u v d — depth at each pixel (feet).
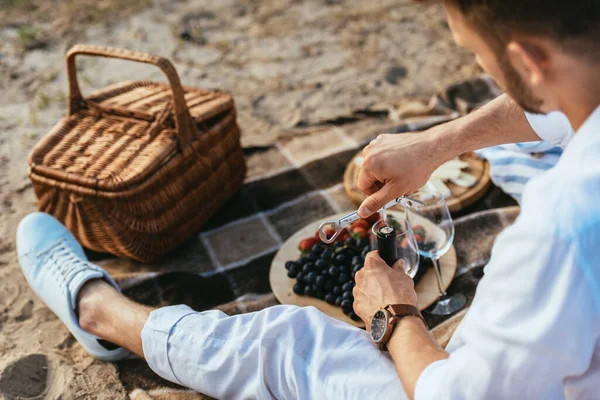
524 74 3.41
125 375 6.31
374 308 4.95
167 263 7.86
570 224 3.19
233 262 7.79
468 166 8.43
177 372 5.56
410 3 14.93
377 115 10.61
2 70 12.76
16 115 11.39
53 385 6.29
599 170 3.18
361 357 4.80
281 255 7.25
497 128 5.66
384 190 5.47
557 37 3.12
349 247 6.70
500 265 3.48
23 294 7.54
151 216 7.43
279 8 15.07
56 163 7.38
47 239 7.16
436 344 4.45
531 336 3.36
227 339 5.31
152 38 13.82
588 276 3.19
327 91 11.73
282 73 12.43
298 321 5.08
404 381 4.24
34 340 6.86
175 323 5.56
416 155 5.51
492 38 3.35
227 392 5.39
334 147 9.75
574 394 3.82
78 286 6.40
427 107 10.34
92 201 7.20
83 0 15.61
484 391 3.65
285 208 8.64
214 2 15.46
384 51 13.00
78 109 8.13
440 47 13.01
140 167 7.15
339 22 14.28
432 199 6.09
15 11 15.06
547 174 3.39
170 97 8.17
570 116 3.50
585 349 3.37
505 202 8.13
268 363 5.08
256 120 10.98
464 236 7.59
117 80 12.34
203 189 8.12
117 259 7.98
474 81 10.57
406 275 5.12
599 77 3.23
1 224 8.75
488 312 3.59
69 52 7.61
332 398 4.75
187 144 7.61
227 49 13.39
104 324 6.15
